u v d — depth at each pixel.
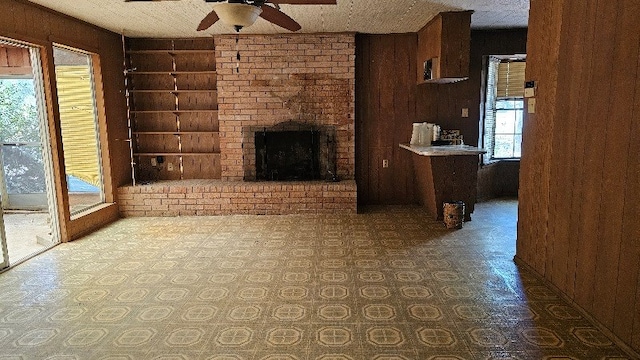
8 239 4.52
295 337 2.40
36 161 5.71
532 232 3.30
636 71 2.12
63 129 5.27
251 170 5.67
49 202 4.15
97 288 3.12
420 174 5.41
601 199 2.42
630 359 2.14
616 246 2.28
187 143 5.83
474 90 5.59
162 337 2.42
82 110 5.20
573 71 2.71
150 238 4.38
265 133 5.57
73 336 2.44
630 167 2.17
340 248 3.99
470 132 5.68
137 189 5.28
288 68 5.45
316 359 2.19
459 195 4.88
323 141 5.60
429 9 4.19
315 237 4.35
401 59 5.56
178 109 5.74
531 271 3.30
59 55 5.11
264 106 5.53
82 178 5.40
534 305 2.77
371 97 5.64
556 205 2.93
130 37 5.53
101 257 3.80
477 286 3.08
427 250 3.90
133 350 2.29
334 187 5.29
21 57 5.47
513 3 3.95
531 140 3.30
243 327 2.53
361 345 2.31
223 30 5.15
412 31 5.39
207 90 5.59
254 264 3.58
